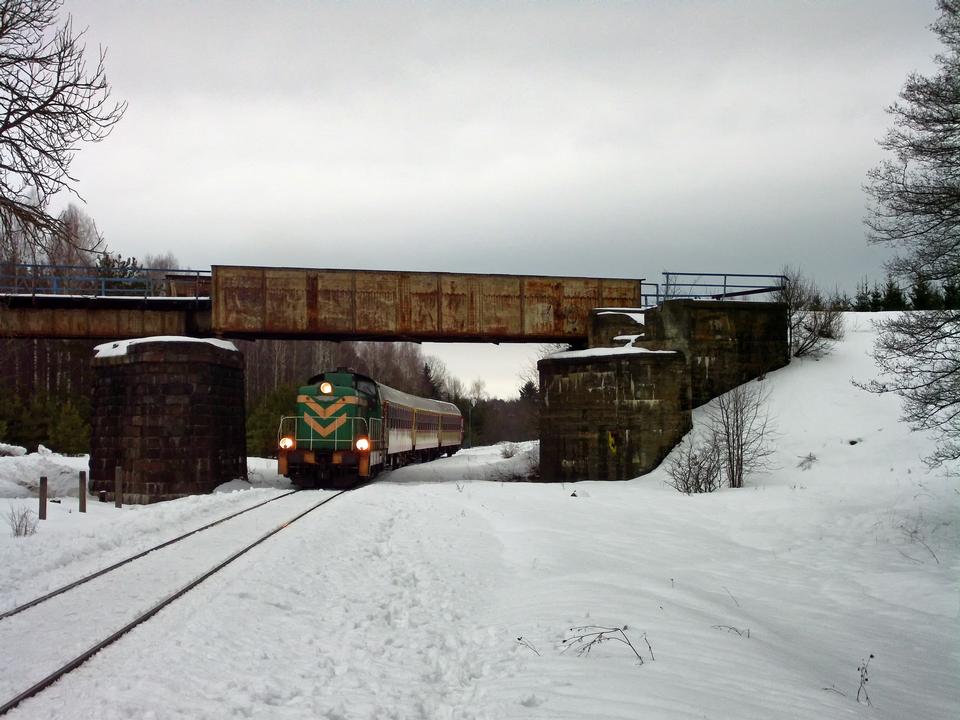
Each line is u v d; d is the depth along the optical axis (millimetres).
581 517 19641
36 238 17844
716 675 7629
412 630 9398
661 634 8984
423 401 45188
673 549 16297
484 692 7039
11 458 30469
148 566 12320
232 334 30266
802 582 14117
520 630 9227
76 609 9547
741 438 25047
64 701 6383
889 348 17250
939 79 16906
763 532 18484
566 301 32250
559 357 30453
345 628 9234
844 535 17812
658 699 6605
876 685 8805
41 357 66000
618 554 15203
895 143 17219
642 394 28484
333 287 30156
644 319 30953
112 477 26828
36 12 17031
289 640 8531
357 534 15688
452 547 14859
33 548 13484
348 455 27828
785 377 30516
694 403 30391
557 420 30453
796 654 9430
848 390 28609
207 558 12953
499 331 31562
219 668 7305
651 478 27312
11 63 16734
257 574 11234
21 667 7281
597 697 6645
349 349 93812
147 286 29344
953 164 16641
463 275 31297
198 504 20625
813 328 32125
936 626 11664
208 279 31719
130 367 26656
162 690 6594
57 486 29016
